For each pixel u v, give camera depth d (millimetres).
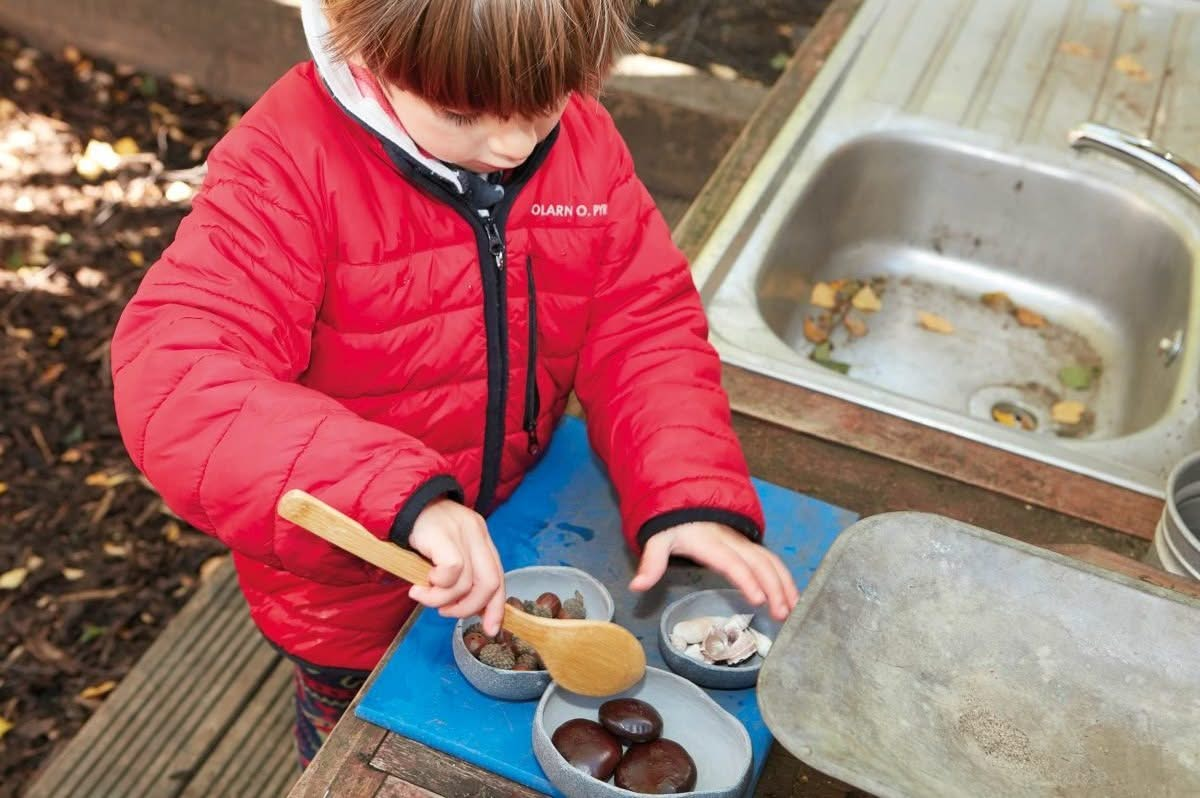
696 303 1110
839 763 587
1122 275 1554
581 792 767
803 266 1585
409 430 1062
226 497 813
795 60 1702
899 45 1742
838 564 696
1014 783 665
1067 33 1802
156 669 1987
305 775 812
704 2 3348
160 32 3309
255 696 1957
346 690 1268
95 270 2906
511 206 1001
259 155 905
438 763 825
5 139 3203
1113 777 680
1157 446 1183
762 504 1056
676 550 936
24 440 2559
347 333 985
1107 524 1093
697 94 2666
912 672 694
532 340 1064
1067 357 1562
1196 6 1874
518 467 1153
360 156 935
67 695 2148
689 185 2752
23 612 2273
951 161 1578
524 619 812
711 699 833
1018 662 709
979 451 1161
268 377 842
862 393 1208
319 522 743
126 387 838
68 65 3404
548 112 779
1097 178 1516
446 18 708
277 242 894
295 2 3102
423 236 973
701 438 988
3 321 2768
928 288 1644
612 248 1072
